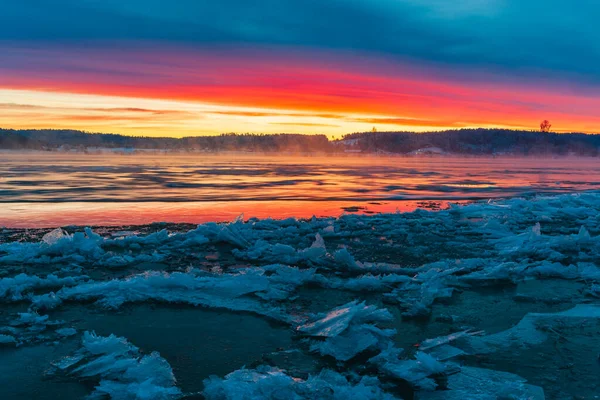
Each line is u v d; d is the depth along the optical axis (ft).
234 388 12.07
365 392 12.00
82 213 48.26
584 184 102.42
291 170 157.28
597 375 13.47
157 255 27.48
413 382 12.86
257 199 64.49
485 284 23.06
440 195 72.95
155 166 175.01
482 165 249.55
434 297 20.66
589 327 17.29
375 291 21.80
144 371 13.32
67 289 20.58
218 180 102.53
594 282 23.43
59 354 14.70
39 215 46.57
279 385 12.21
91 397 12.10
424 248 31.53
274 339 16.07
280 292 20.84
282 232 36.19
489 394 12.40
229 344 15.61
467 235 36.86
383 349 15.21
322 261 26.86
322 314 17.76
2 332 16.22
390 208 56.29
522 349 15.34
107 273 24.23
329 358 14.61
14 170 131.85
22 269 24.76
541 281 23.70
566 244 31.17
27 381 12.99
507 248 31.50
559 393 12.45
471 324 17.66
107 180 96.58
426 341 15.79
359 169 172.55
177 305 19.45
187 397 12.13
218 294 20.52
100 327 16.96
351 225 40.42
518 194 75.51
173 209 52.80
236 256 28.12
